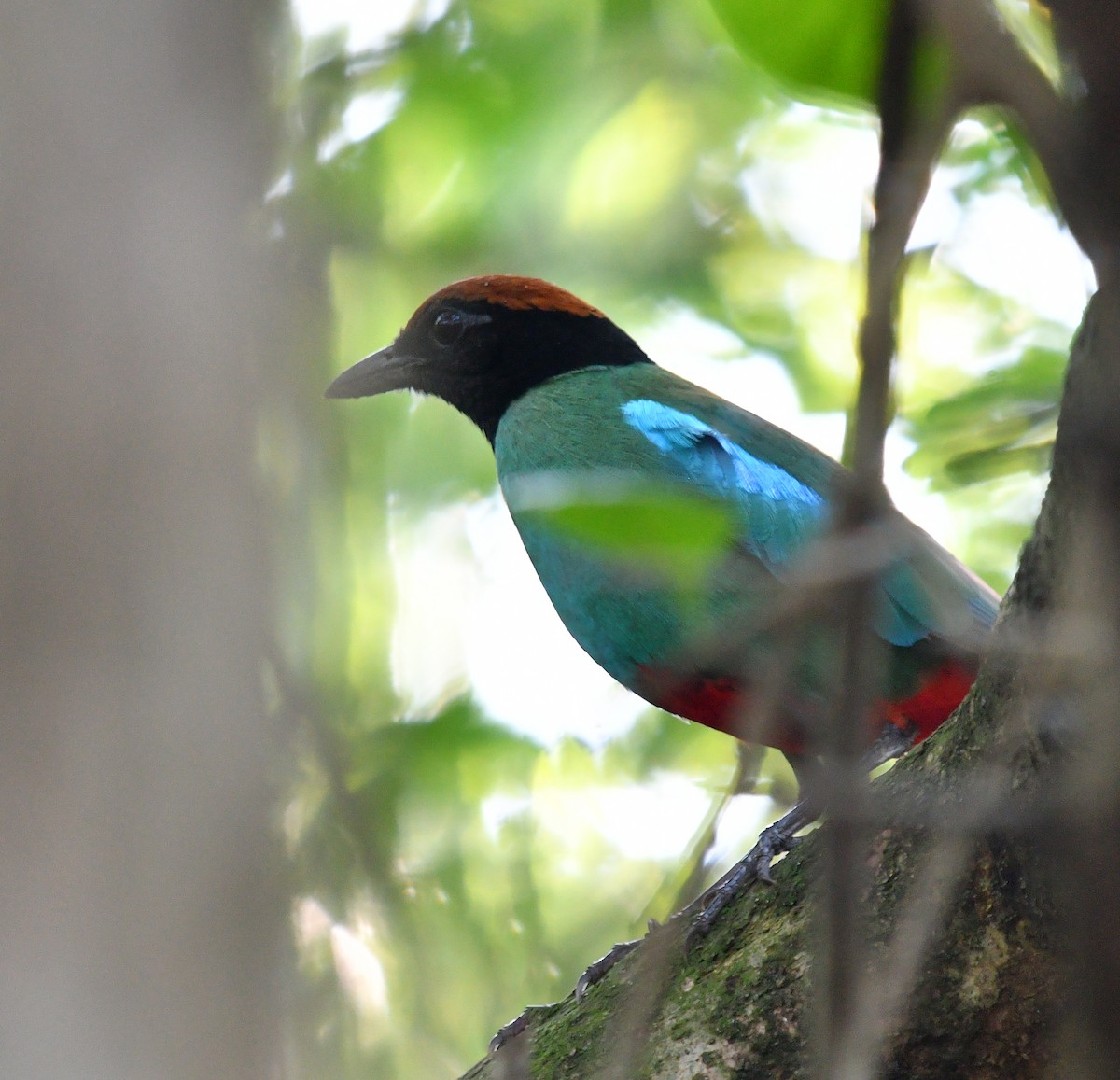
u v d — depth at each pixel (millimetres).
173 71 6430
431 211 14781
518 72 13664
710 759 13461
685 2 13484
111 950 6023
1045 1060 7273
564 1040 8531
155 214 6340
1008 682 6707
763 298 15359
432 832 12234
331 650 9109
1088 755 5035
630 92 14141
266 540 6473
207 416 6316
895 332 3809
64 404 6199
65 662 6113
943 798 7062
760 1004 7852
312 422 8578
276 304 6797
